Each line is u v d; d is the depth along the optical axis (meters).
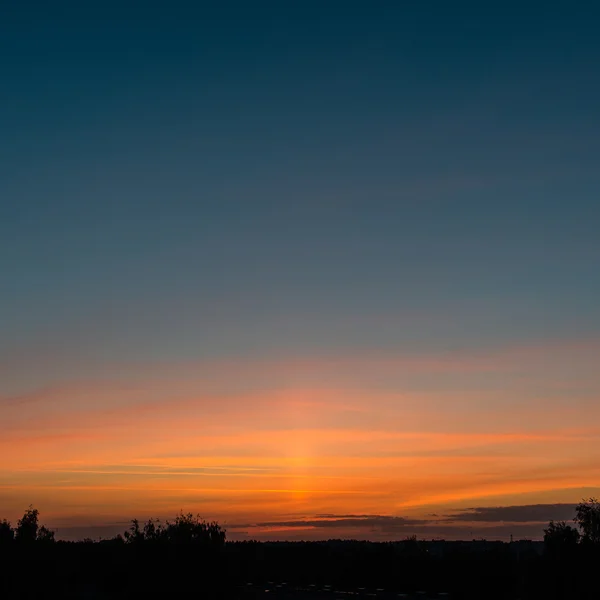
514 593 87.69
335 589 90.88
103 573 72.56
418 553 112.06
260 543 138.75
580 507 64.12
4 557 66.25
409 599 78.50
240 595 68.38
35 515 70.31
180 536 66.19
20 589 65.69
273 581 115.06
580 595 60.38
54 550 69.50
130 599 64.56
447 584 95.81
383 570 106.62
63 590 68.38
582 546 62.12
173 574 64.12
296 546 138.12
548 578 61.91
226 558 66.25
